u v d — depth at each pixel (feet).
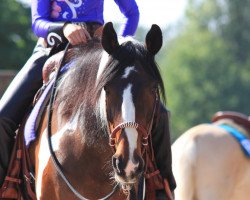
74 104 30.78
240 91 372.17
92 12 34.12
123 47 28.86
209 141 48.73
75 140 30.40
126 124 27.63
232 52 395.75
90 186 30.14
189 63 378.32
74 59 31.83
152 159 31.37
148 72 28.55
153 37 29.35
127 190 29.22
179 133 370.73
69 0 33.91
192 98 369.71
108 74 28.32
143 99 28.04
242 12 401.08
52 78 32.42
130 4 34.14
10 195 32.63
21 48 163.43
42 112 32.30
